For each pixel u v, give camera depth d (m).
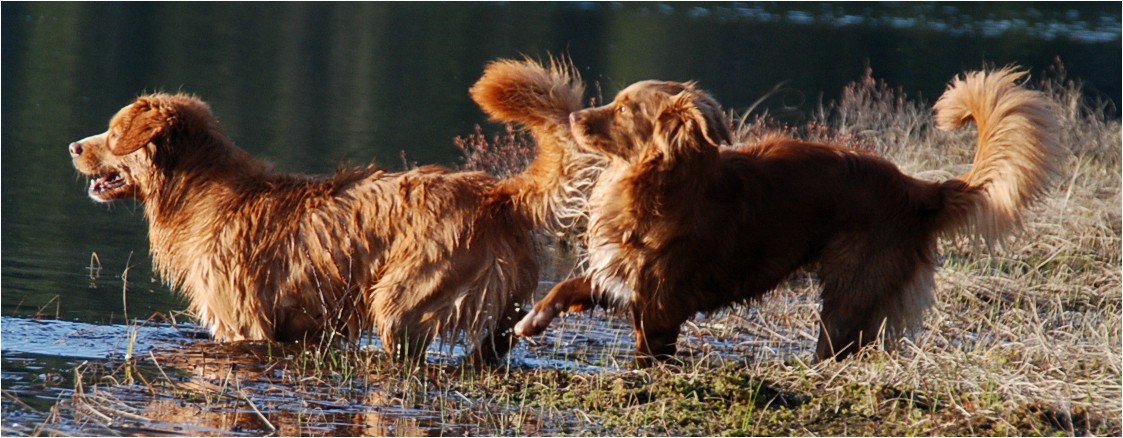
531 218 10.61
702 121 10.00
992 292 14.51
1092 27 47.50
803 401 9.83
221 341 11.13
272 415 9.16
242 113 28.11
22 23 41.28
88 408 9.02
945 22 48.28
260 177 11.14
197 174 11.16
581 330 12.75
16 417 8.75
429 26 46.19
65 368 10.16
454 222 10.41
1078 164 19.00
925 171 19.42
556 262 14.97
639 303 10.72
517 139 23.27
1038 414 9.40
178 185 11.17
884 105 22.44
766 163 10.93
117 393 9.50
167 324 12.02
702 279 10.70
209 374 10.16
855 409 9.61
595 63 36.34
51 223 17.19
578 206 10.65
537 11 49.97
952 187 11.38
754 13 50.84
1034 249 16.89
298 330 11.04
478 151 21.53
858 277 11.02
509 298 10.72
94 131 25.09
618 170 10.63
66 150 23.12
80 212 18.19
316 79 34.84
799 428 9.23
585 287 10.86
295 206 10.84
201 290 11.05
